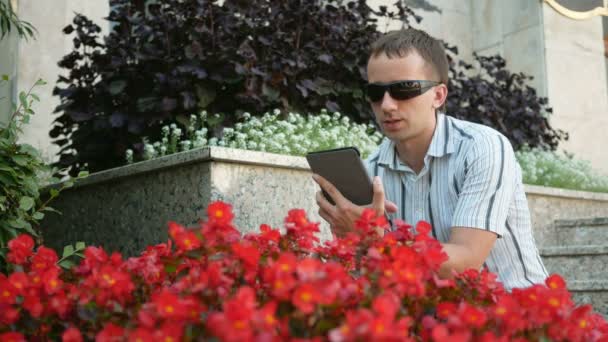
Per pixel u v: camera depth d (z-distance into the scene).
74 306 1.45
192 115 3.50
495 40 6.93
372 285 1.32
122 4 4.08
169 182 2.98
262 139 3.32
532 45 6.59
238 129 3.44
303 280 1.19
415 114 2.00
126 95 3.80
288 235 1.60
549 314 1.33
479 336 1.25
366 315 1.07
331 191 1.96
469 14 7.12
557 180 5.03
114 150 3.80
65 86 5.09
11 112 4.77
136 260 1.54
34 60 4.99
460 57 7.00
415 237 1.54
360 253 1.62
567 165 5.29
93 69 3.95
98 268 1.57
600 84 6.73
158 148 3.57
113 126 3.56
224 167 2.81
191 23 3.80
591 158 6.54
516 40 6.74
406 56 2.00
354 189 1.94
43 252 1.69
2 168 2.55
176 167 2.94
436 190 2.08
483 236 1.87
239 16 4.04
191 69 3.54
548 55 6.48
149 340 1.18
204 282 1.30
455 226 1.91
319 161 1.94
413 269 1.32
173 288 1.42
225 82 3.67
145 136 3.61
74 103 3.86
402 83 1.98
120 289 1.40
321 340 1.19
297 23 4.18
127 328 1.29
